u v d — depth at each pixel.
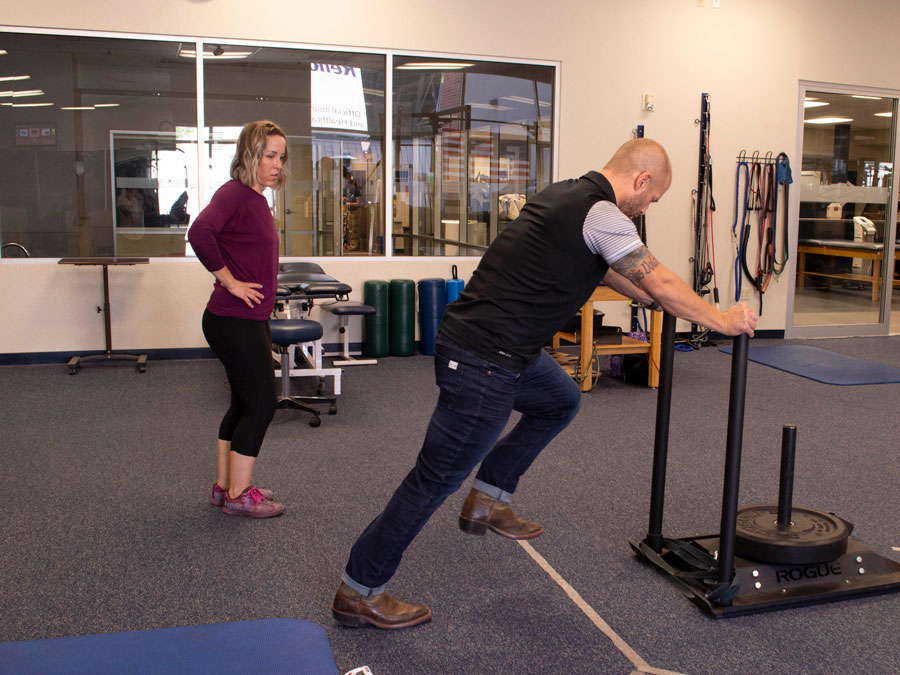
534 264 1.98
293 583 2.47
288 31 5.99
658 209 6.93
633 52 6.70
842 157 7.37
